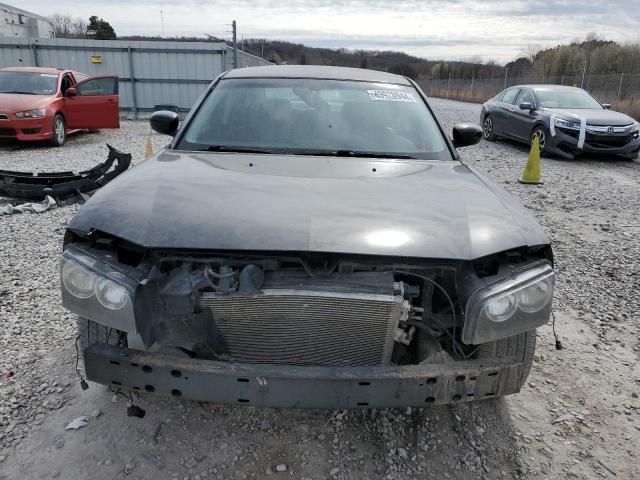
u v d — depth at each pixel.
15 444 2.33
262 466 2.27
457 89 43.72
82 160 9.73
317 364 2.08
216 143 3.08
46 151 10.76
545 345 3.35
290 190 2.38
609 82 26.66
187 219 2.12
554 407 2.75
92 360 1.99
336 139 3.11
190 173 2.58
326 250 1.99
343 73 3.75
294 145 3.05
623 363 3.18
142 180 2.50
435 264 2.09
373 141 3.13
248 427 2.49
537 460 2.38
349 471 2.27
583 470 2.33
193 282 2.03
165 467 2.24
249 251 2.02
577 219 6.42
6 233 5.27
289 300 1.96
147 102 19.06
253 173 2.60
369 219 2.16
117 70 18.64
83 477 2.17
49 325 3.36
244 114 3.27
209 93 3.53
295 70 3.74
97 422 2.48
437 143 3.22
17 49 18.14
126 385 1.98
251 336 2.05
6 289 3.89
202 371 1.90
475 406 2.72
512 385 2.04
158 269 2.07
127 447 2.34
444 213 2.27
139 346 2.22
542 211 6.78
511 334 2.08
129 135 13.95
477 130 3.70
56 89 11.62
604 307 3.93
